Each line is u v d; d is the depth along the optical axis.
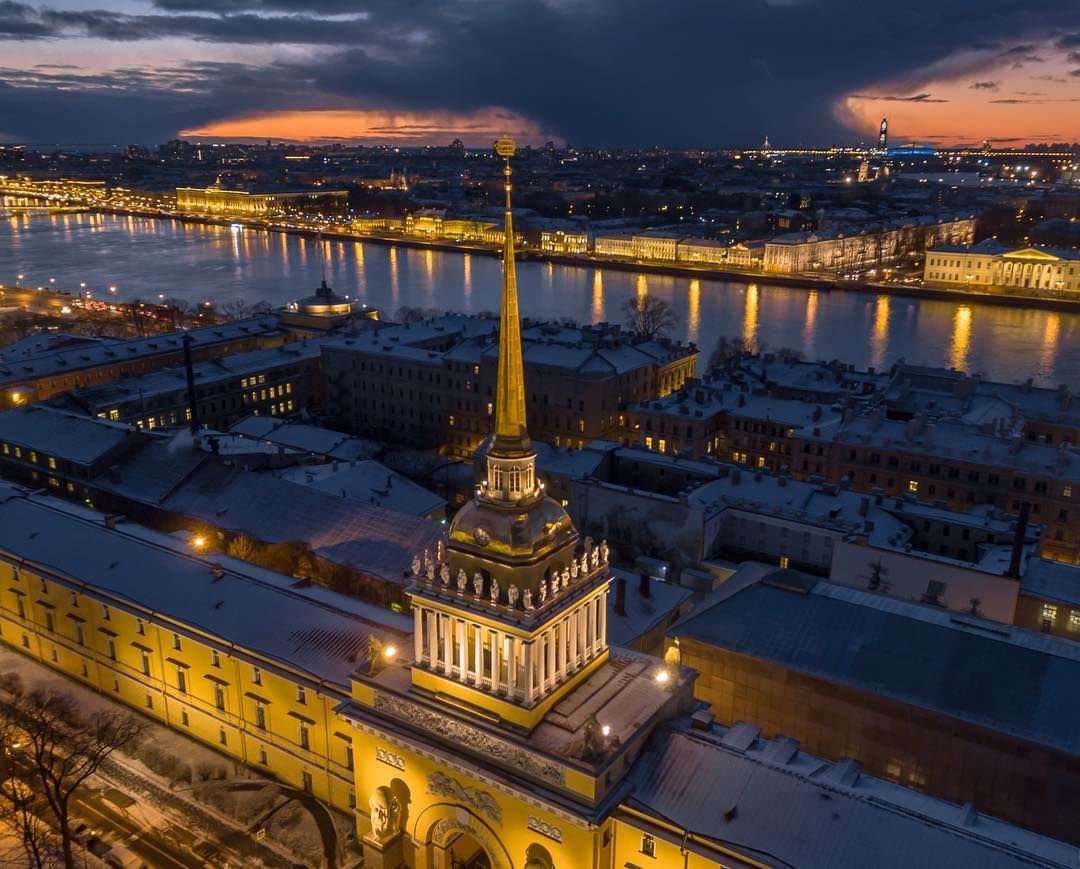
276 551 87.81
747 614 65.12
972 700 56.53
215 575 70.88
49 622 77.44
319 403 178.00
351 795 59.72
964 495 115.12
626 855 46.97
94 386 145.50
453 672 49.62
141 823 59.47
